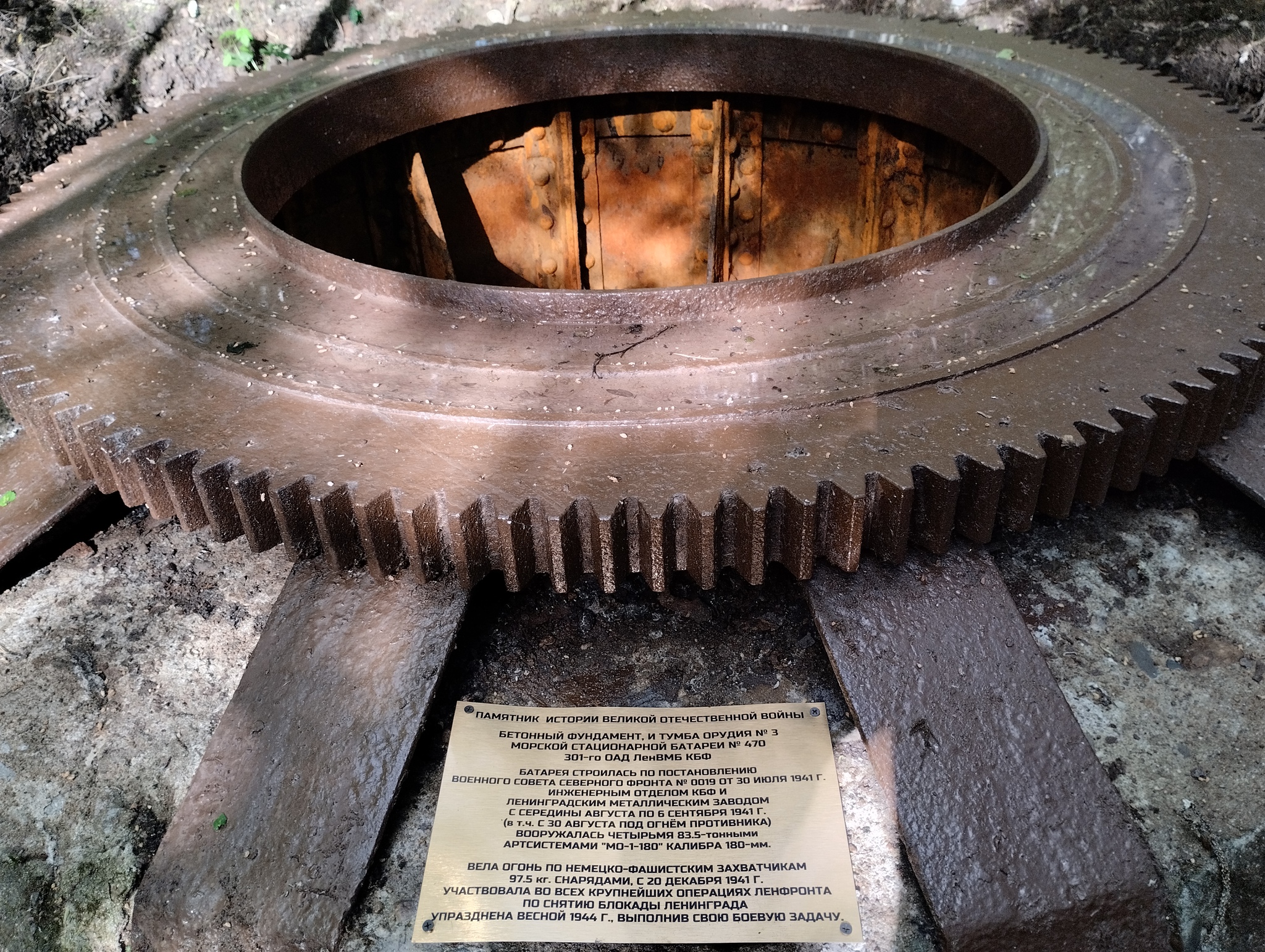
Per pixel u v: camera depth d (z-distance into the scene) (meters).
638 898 0.69
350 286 1.02
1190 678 0.80
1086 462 0.81
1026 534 0.91
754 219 1.82
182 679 0.86
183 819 0.73
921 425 0.80
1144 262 0.97
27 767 0.81
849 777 0.74
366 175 1.61
